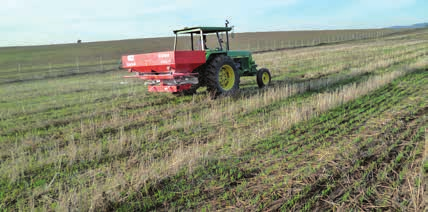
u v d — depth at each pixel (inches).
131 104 332.8
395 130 179.8
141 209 116.6
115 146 180.9
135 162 161.3
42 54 1900.8
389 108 233.8
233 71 346.9
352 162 140.8
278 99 295.7
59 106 345.4
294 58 867.4
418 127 183.3
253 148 170.7
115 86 524.4
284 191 120.9
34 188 138.6
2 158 180.4
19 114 313.4
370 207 108.7
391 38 1793.8
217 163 152.7
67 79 770.2
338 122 205.9
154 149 179.3
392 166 134.6
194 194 124.9
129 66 336.5
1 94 501.4
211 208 114.3
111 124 246.2
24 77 909.8
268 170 140.2
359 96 279.9
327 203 112.4
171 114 272.2
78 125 252.7
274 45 1882.4
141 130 224.7
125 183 131.7
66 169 157.9
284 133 192.9
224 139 190.1
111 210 117.6
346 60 692.7
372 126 192.4
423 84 314.8
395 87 311.0
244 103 286.0
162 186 132.5
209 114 251.3
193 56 303.9
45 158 175.0
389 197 113.4
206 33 360.5
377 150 152.6
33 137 221.1
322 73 499.5
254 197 119.3
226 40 369.7
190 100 331.6
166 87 310.2
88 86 542.3
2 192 135.8
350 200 113.1
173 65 293.0
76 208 114.4
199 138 197.9
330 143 168.1
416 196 110.9
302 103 269.9
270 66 672.4
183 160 152.6
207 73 322.3
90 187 130.3
